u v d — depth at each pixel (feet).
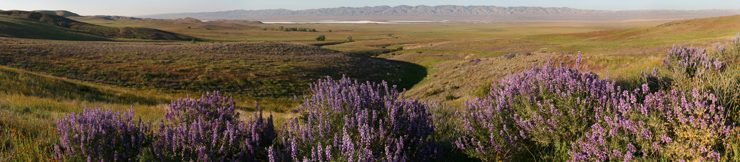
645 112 13.58
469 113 19.38
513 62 145.69
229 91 186.39
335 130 15.43
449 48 389.39
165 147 13.97
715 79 17.97
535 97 17.94
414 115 16.37
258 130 15.42
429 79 224.33
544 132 15.80
